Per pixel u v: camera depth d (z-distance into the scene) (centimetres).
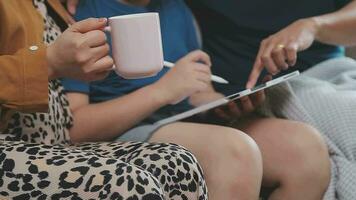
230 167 137
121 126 152
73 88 155
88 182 107
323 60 193
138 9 173
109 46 132
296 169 152
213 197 138
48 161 111
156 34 124
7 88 121
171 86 153
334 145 161
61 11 154
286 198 154
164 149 121
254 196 139
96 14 167
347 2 194
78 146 136
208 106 151
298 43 164
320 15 187
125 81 168
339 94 169
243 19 190
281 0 190
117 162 110
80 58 120
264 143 157
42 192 108
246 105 165
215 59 193
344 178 155
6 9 134
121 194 105
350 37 184
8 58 123
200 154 142
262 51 165
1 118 129
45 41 143
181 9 184
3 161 112
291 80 178
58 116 143
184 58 158
